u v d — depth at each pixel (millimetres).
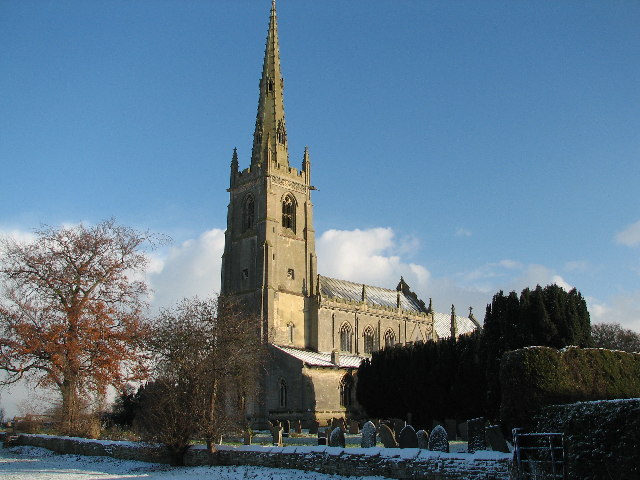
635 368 32938
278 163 109938
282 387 89500
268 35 119250
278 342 97875
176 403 45031
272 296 99250
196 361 46438
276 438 47938
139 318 60375
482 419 30328
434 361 66125
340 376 91500
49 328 56781
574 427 24781
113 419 73562
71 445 54469
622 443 22562
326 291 109500
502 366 29969
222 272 107312
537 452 26719
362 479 32500
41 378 57000
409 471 30906
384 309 114188
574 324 44781
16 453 57844
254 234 105188
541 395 28234
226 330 51250
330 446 37062
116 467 44438
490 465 27594
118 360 57812
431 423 65562
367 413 75562
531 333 44688
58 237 60875
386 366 73375
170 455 45562
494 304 48312
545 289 45875
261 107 114438
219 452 43375
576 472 24188
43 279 59156
